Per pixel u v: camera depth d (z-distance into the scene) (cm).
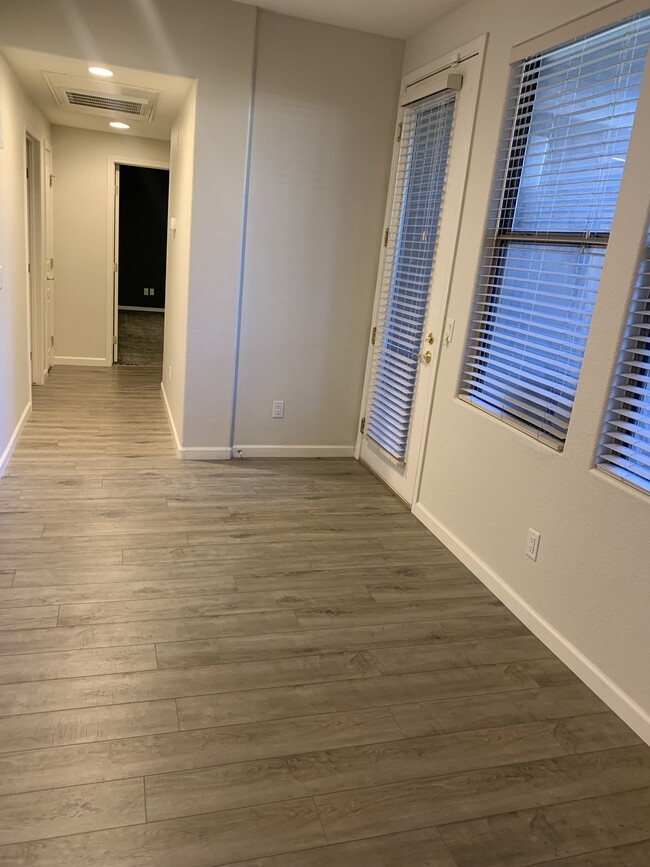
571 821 173
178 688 208
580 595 233
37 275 541
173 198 488
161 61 344
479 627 259
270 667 223
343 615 259
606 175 231
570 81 244
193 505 347
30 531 300
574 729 207
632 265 209
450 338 324
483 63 296
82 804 163
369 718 204
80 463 389
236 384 413
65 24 326
